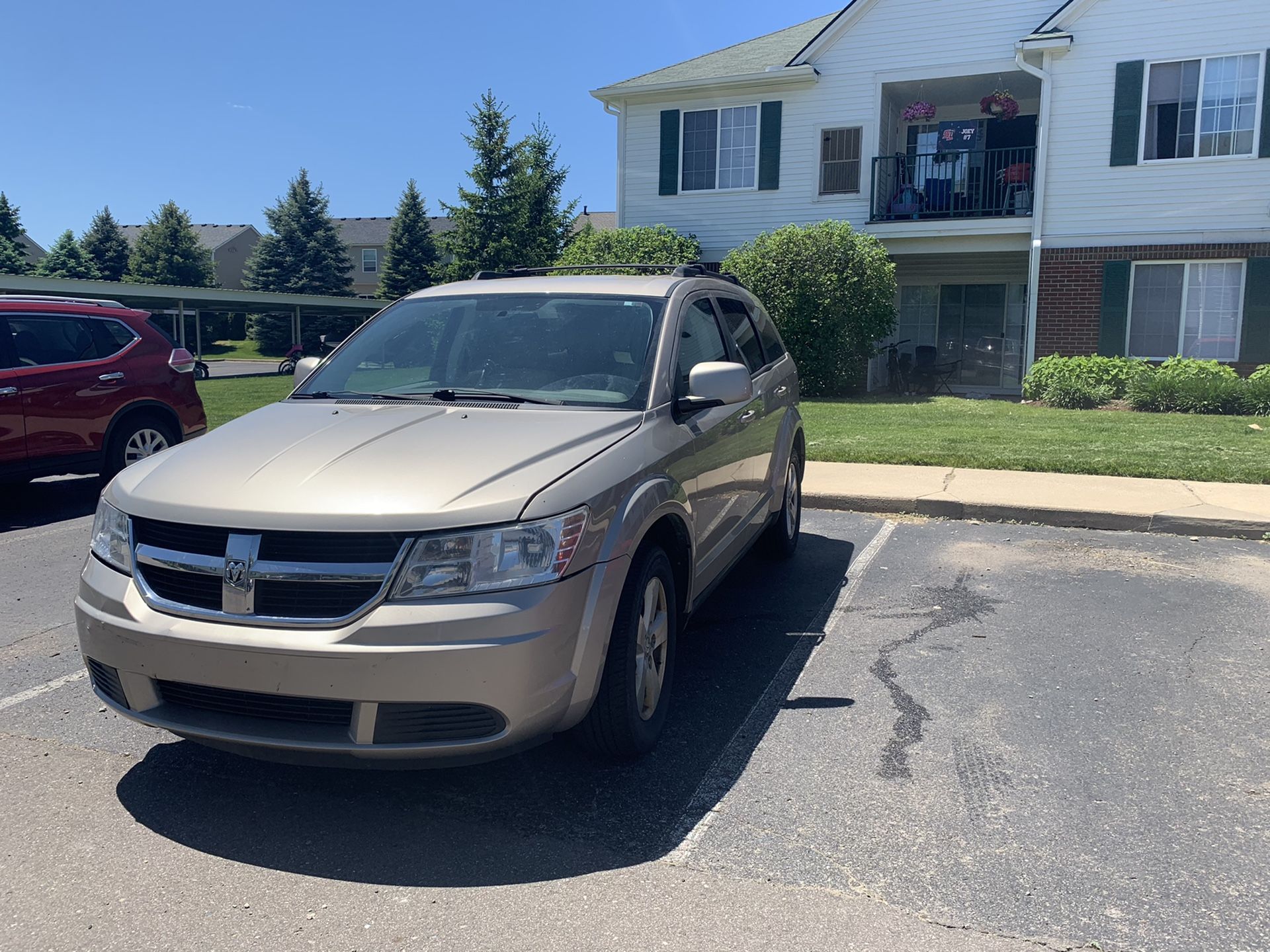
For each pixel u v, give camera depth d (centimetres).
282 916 270
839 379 1641
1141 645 488
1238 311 1598
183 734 310
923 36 1753
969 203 1889
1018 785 343
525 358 430
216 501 312
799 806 330
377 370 447
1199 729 389
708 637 507
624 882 286
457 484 312
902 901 275
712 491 442
